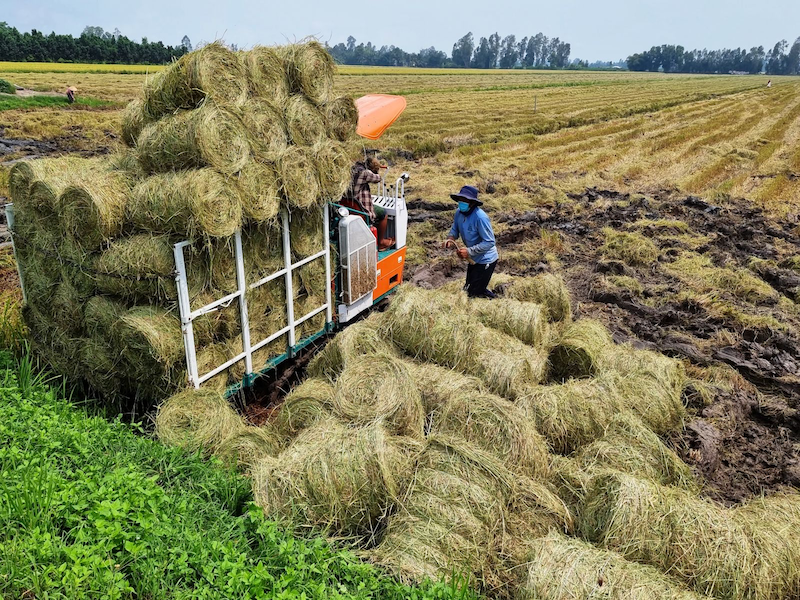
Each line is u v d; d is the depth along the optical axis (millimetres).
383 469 3791
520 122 29391
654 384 5164
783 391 6277
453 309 5785
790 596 3418
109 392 5027
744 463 5051
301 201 5223
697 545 3344
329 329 6352
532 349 5668
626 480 3674
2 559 2799
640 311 8219
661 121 31734
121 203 4488
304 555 3258
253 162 4723
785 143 24125
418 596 3047
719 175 18453
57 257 4820
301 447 3979
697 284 9359
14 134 20125
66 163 5215
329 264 6078
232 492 3842
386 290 7512
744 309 8406
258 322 5340
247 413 5496
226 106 4520
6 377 4898
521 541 3574
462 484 3646
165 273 4363
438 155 20328
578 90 59750
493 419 4199
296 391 4906
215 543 3170
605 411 4719
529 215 13164
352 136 6039
